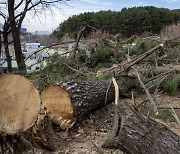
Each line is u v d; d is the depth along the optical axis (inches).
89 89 208.2
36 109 152.1
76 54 321.7
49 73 280.2
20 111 152.2
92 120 213.5
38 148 167.6
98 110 231.1
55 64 299.6
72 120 187.3
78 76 276.7
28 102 152.9
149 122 142.3
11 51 588.4
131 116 146.1
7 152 150.7
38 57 334.3
